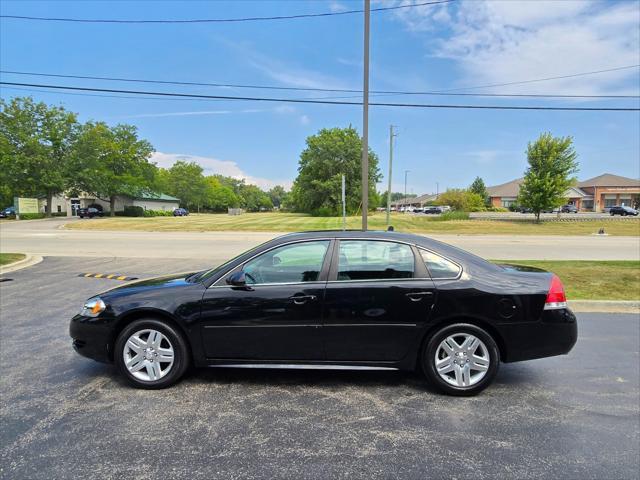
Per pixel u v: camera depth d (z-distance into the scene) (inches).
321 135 2422.5
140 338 141.9
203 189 3437.5
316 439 110.6
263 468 97.6
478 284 136.0
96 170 1956.2
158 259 495.8
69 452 103.5
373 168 2527.1
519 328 135.3
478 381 136.1
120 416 122.2
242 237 855.7
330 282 138.3
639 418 123.3
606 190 2861.7
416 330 136.1
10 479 92.6
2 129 1786.4
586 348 185.3
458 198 2630.4
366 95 458.6
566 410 128.1
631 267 389.7
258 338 138.5
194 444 107.6
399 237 144.7
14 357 171.0
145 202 2610.7
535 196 1322.6
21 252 569.3
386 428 116.4
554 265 407.5
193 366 159.6
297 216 2271.2
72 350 179.5
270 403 131.4
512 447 107.1
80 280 355.6
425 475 95.1
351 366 138.9
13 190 1827.0
